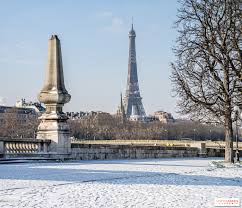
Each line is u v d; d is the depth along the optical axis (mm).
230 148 46375
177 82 46531
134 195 19719
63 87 46500
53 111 46219
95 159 50719
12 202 17047
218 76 45719
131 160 51125
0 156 40875
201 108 46125
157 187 22891
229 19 44875
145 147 58625
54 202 17297
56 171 31672
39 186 22141
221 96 45938
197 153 68375
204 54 45344
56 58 46250
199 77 45688
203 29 45312
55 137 45531
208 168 38219
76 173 30203
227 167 40562
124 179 26594
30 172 30516
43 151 44844
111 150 53031
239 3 44844
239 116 46031
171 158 61125
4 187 21484
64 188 21625
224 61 45344
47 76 46344
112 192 20547
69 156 46812
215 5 45344
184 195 20031
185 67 46219
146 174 30375
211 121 47094
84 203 17250
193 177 29047
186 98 46281
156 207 16656
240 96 45938
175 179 27391
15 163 41125
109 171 32438
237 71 45188
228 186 23906
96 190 21125
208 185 24281
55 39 46281
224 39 45188
